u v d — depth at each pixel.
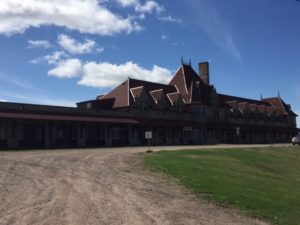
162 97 70.56
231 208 16.28
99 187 17.78
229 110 87.44
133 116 63.81
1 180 18.20
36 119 46.53
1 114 44.25
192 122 73.88
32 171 21.25
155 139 65.31
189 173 23.77
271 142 98.75
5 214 12.51
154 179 21.17
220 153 39.78
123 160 28.64
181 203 16.09
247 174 28.72
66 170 22.23
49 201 14.49
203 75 87.50
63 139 50.81
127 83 68.62
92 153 34.22
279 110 109.94
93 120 53.44
